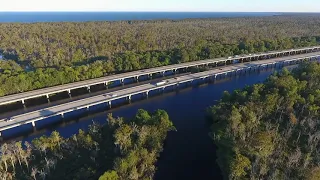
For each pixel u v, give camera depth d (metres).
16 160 73.56
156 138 81.25
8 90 122.31
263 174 65.81
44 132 99.31
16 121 96.81
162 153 85.44
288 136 80.06
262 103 93.19
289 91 97.25
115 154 77.44
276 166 68.69
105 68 157.25
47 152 77.50
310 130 81.25
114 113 114.44
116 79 143.12
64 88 128.25
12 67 151.62
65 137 96.00
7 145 79.44
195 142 92.12
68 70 139.62
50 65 162.12
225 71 160.75
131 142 78.81
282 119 88.81
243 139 78.06
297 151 70.75
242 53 195.00
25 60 174.62
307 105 90.75
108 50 191.38
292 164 68.44
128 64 161.12
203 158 83.50
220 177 75.50
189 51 183.25
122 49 199.12
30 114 102.31
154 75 163.75
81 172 69.62
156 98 131.12
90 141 79.88
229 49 195.88
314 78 111.69
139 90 128.50
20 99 116.31
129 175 65.56
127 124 86.75
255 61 183.50
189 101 128.12
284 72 126.44
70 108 107.69
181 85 149.50
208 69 166.12
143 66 164.50
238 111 88.62
